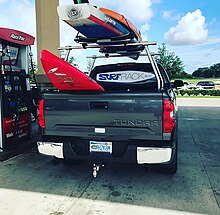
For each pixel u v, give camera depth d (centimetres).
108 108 270
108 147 278
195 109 1196
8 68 435
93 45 363
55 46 570
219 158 411
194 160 399
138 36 379
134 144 267
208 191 287
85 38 340
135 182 313
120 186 302
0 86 412
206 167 366
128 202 262
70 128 287
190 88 3197
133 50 410
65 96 284
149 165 304
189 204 257
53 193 284
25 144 464
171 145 260
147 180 318
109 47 374
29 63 490
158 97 255
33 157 418
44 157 417
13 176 334
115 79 412
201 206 253
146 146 262
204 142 525
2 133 417
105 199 269
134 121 264
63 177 330
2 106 414
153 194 280
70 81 274
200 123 775
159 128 258
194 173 342
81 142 291
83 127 282
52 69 269
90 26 299
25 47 473
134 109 262
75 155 288
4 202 263
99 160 282
